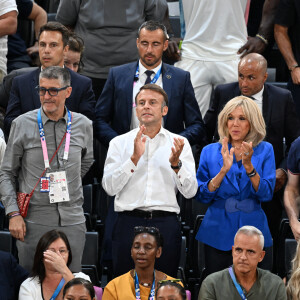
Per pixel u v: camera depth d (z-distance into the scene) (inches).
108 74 895.1
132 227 720.3
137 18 970.1
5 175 717.3
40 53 816.3
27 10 1094.4
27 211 713.6
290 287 706.8
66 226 714.8
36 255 698.2
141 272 697.6
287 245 785.6
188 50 984.3
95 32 965.2
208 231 738.2
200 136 836.0
